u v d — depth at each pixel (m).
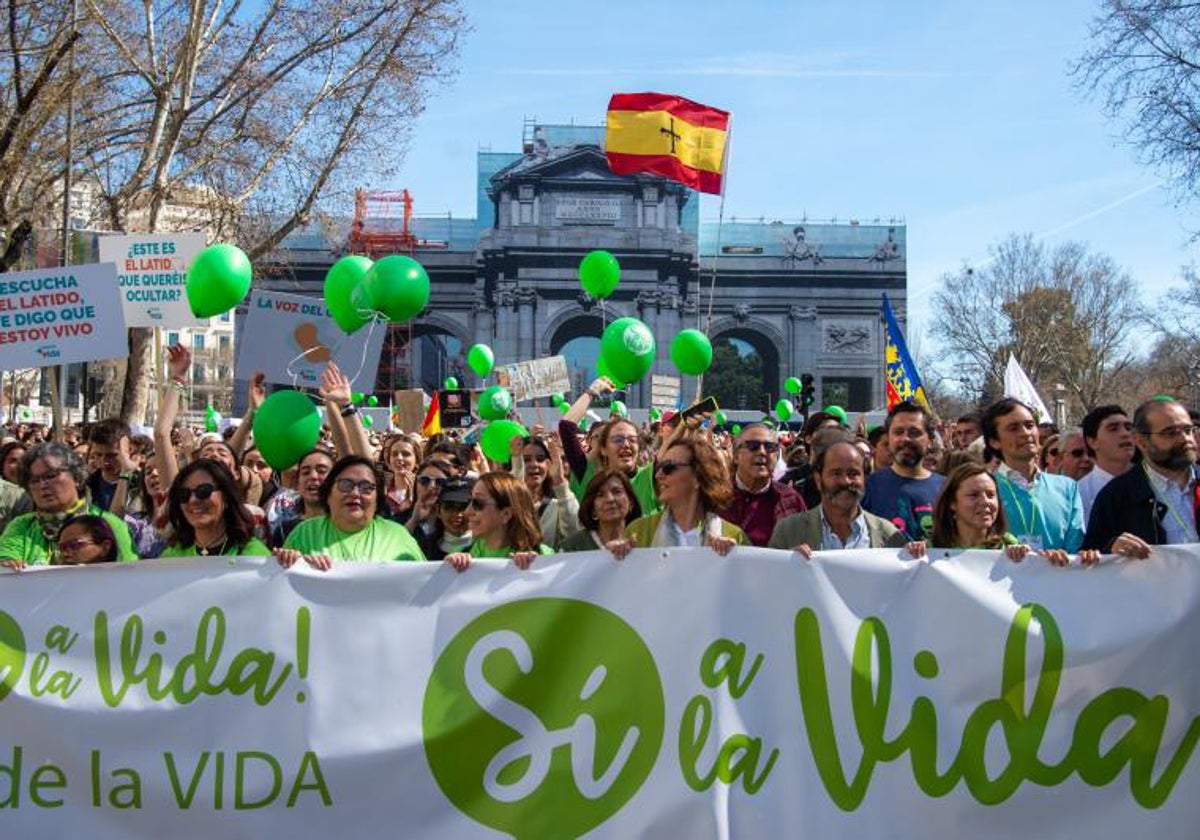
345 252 64.81
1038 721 4.30
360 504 4.89
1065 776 4.28
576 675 4.30
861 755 4.25
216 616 4.26
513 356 65.69
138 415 19.73
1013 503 5.55
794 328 70.38
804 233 70.69
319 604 4.28
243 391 65.38
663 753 4.26
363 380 6.25
